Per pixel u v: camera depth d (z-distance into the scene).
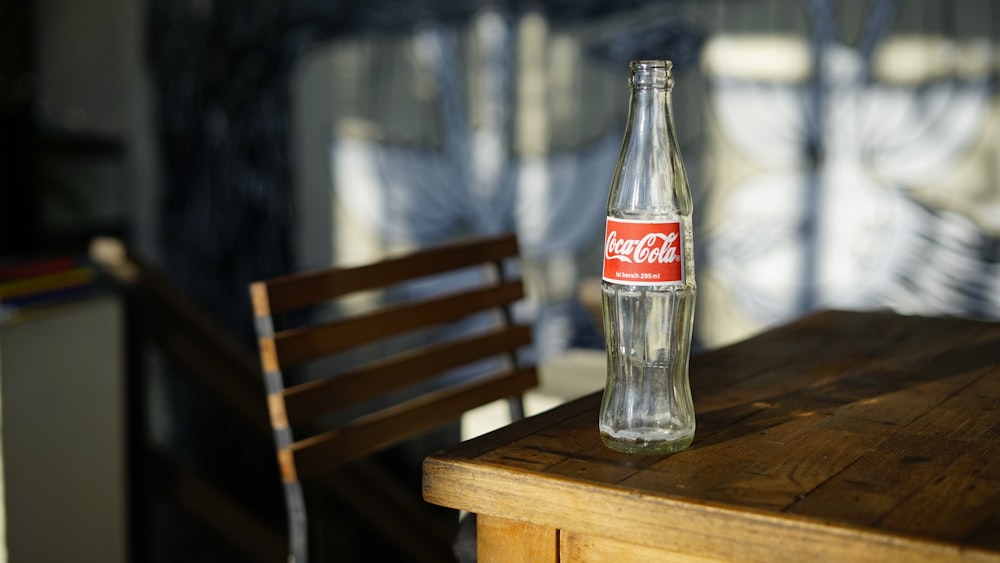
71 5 4.23
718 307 3.40
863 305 3.19
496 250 1.69
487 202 3.69
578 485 0.90
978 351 1.44
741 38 3.27
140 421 2.44
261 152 4.00
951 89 3.02
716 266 3.39
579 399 1.18
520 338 1.72
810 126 3.21
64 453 2.20
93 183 4.22
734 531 0.83
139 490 2.46
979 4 2.96
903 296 3.14
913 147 3.08
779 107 3.24
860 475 0.91
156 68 4.14
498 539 0.98
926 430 1.05
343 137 3.87
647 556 0.91
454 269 1.61
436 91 3.72
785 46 3.21
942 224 3.06
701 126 3.36
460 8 3.65
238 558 3.40
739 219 3.33
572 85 3.52
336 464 1.38
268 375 1.32
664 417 0.98
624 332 0.99
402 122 3.79
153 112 4.16
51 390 2.16
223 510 2.62
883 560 0.78
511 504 0.94
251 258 4.05
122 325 2.36
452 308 1.60
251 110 4.00
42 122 4.28
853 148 3.16
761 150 3.28
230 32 4.00
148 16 4.13
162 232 4.19
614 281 1.00
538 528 0.96
